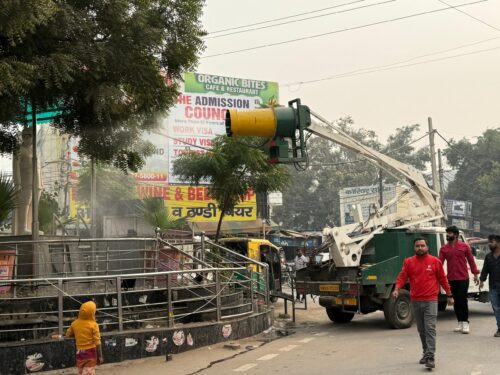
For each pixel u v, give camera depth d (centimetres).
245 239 1881
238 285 1327
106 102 936
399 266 1241
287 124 780
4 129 1130
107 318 929
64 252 1084
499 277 1022
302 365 827
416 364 794
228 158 1922
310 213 5738
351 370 771
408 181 1452
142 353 881
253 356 916
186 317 1055
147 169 3023
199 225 3106
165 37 1037
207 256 1522
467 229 4784
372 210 1391
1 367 750
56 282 873
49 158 3516
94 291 1038
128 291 948
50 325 873
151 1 1016
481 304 1647
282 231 3688
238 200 2009
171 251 1314
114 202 2530
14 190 1052
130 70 988
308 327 1321
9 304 866
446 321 1288
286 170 2023
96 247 1251
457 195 5697
